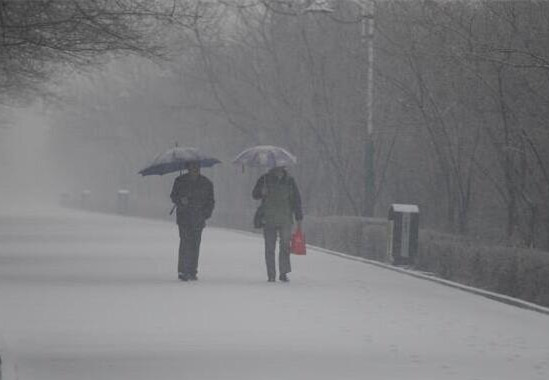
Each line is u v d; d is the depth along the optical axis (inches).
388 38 3511.3
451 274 2423.7
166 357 1238.9
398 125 3774.6
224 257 2933.1
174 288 2054.6
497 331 1492.4
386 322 1574.8
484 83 2928.2
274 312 1675.7
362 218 3415.4
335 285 2144.4
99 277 2304.4
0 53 2511.1
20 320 1562.5
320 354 1269.7
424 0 3191.4
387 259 2704.2
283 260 2210.9
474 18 3075.8
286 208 2199.8
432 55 3216.0
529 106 2994.6
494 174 3595.0
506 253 2162.9
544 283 1973.4
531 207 3088.1
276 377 1112.2
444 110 3491.6
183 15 2551.7
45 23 2247.8
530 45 2874.0
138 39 2536.9
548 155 3120.1
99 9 2365.9
